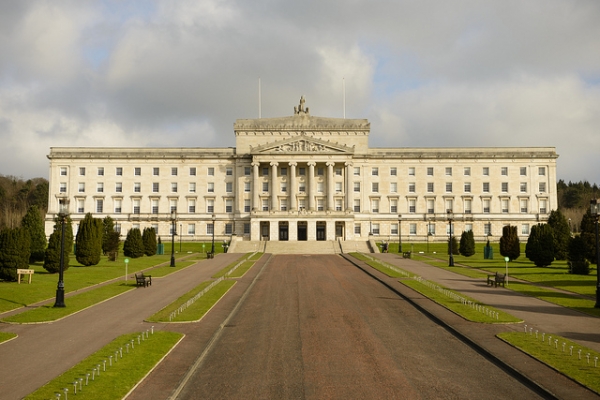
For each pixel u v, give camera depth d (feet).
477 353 103.60
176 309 143.33
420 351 104.99
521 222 506.48
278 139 511.81
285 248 393.29
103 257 323.37
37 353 101.30
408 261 301.22
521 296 170.09
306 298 168.35
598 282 148.46
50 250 225.35
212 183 509.35
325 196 493.36
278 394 81.10
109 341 110.63
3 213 618.44
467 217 505.25
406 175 510.58
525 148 513.45
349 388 83.66
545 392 80.48
